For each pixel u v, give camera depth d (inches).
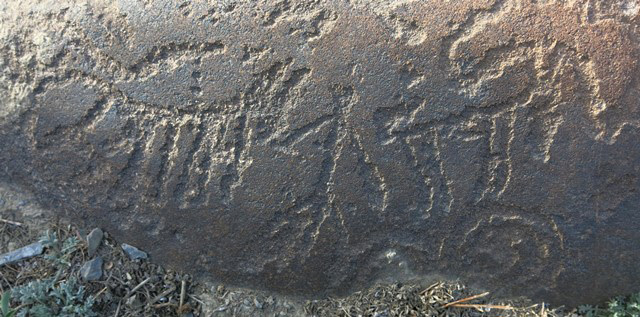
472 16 77.7
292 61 77.9
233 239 81.6
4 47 82.8
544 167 78.8
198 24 78.8
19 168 84.6
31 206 85.4
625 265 82.4
